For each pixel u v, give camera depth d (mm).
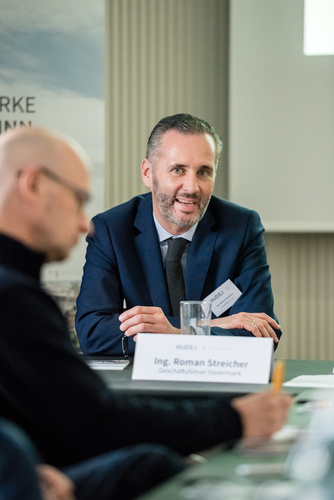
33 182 1945
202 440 1956
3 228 1933
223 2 7297
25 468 1293
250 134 6984
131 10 7402
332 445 1286
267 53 6969
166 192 4121
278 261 7227
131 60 7414
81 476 1706
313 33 6922
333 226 6926
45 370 1786
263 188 6992
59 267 7031
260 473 1416
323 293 7227
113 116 7434
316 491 1205
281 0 6934
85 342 3912
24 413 1797
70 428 1814
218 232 4293
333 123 6938
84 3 7211
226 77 7312
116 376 2967
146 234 4254
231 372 2812
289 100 6957
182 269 4207
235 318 3752
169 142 4148
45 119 7227
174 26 7367
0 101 7234
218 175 7281
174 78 7379
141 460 1716
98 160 7211
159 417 1934
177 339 2875
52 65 7227
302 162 6949
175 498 1246
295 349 7250
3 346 1765
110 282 4125
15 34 7227
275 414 2016
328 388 2666
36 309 1812
